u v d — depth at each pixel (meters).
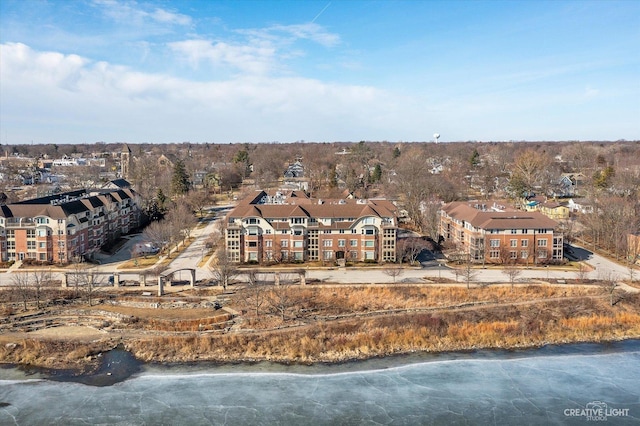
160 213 186.38
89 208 137.50
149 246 142.38
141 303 101.69
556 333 94.31
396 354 88.31
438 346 90.50
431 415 70.44
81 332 92.38
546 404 73.00
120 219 162.00
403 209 199.88
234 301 103.00
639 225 141.25
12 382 78.12
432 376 80.94
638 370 82.44
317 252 129.38
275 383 78.44
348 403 73.19
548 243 127.50
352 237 128.88
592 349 90.06
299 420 69.12
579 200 199.25
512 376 80.94
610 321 97.44
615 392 76.06
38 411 70.81
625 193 188.12
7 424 67.81
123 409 71.31
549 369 83.06
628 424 68.12
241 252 127.88
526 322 96.38
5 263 124.19
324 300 103.44
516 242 127.69
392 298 104.06
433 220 154.00
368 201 142.62
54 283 110.50
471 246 130.50
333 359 86.00
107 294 106.00
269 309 100.00
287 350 87.44
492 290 107.25
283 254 128.38
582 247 146.38
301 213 128.38
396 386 77.88
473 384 78.50
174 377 79.88
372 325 94.50
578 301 103.12
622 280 113.75
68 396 74.50
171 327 93.06
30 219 126.19
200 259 133.12
